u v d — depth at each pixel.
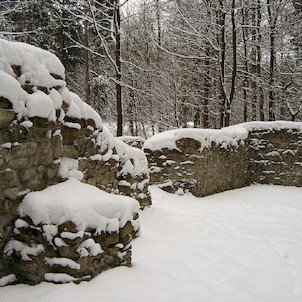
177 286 3.05
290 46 15.73
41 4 14.50
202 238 4.72
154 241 4.31
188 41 13.23
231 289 3.14
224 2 12.03
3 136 2.67
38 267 2.71
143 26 15.69
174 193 7.65
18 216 2.82
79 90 18.95
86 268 2.75
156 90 14.86
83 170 4.05
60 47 17.23
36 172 2.97
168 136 7.81
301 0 15.74
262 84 14.81
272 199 8.14
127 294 2.72
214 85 15.05
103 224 2.94
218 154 8.63
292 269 3.80
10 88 2.69
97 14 13.77
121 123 11.05
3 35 10.38
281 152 9.91
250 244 4.58
